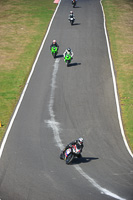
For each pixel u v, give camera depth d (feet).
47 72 437.17
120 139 271.69
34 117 311.88
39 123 298.35
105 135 278.26
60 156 217.56
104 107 342.03
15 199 154.30
